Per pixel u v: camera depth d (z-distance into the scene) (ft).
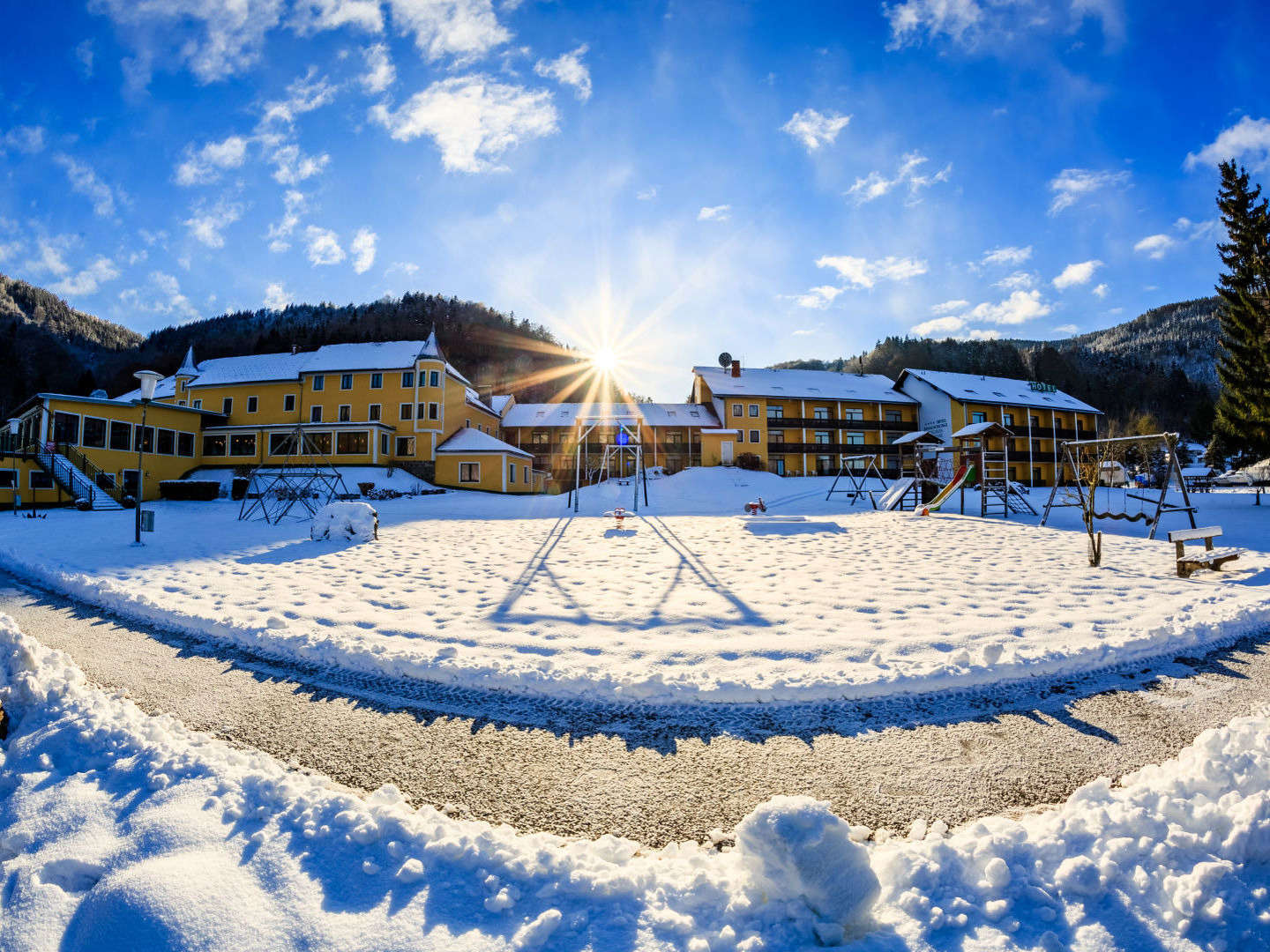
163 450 115.55
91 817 11.53
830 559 41.93
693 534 55.47
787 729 15.83
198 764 12.87
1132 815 10.41
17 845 10.98
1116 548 45.27
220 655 21.52
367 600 29.81
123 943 8.38
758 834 9.18
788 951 8.18
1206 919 8.57
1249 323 91.40
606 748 14.80
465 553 45.14
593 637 23.50
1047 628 24.12
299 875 9.62
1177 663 20.45
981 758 14.16
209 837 10.62
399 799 12.14
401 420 130.72
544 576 36.01
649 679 18.39
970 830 10.90
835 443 163.73
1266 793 10.28
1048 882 9.42
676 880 9.59
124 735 14.25
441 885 9.48
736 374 169.07
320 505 87.04
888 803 12.30
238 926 8.59
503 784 13.15
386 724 16.14
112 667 20.03
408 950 8.20
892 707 17.19
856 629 24.29
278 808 11.43
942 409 160.56
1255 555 39.83
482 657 20.98
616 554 44.75
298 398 135.54
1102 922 8.66
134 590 30.50
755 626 24.98
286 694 18.11
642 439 160.25
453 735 15.49
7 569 38.09
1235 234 93.15
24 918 9.22
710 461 155.12
